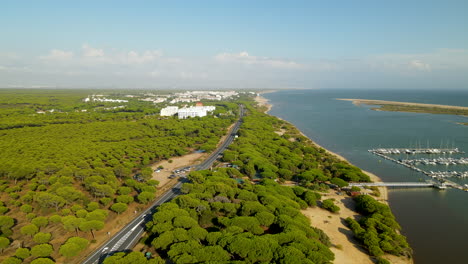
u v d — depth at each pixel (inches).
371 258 3708.2
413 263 3698.3
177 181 6230.3
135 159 7421.3
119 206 4517.7
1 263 3125.0
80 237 3850.9
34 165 6028.5
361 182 6378.0
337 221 4655.5
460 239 4325.8
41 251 3358.8
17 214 4439.0
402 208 5300.2
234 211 4392.2
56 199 4520.2
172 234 3553.2
